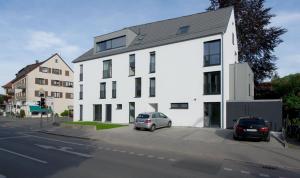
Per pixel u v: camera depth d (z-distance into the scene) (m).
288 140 19.28
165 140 18.67
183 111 28.34
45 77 67.88
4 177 8.38
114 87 35.34
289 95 31.89
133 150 14.65
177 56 29.23
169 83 29.58
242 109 25.30
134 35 35.28
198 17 31.94
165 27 33.75
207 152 14.16
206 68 27.23
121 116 34.03
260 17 32.81
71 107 67.00
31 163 10.52
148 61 31.62
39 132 25.48
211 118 26.77
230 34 29.22
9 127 31.61
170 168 10.06
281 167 11.04
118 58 35.00
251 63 33.72
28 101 64.88
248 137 17.66
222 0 34.28
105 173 8.99
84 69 39.75
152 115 25.02
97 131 24.86
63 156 12.22
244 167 10.77
